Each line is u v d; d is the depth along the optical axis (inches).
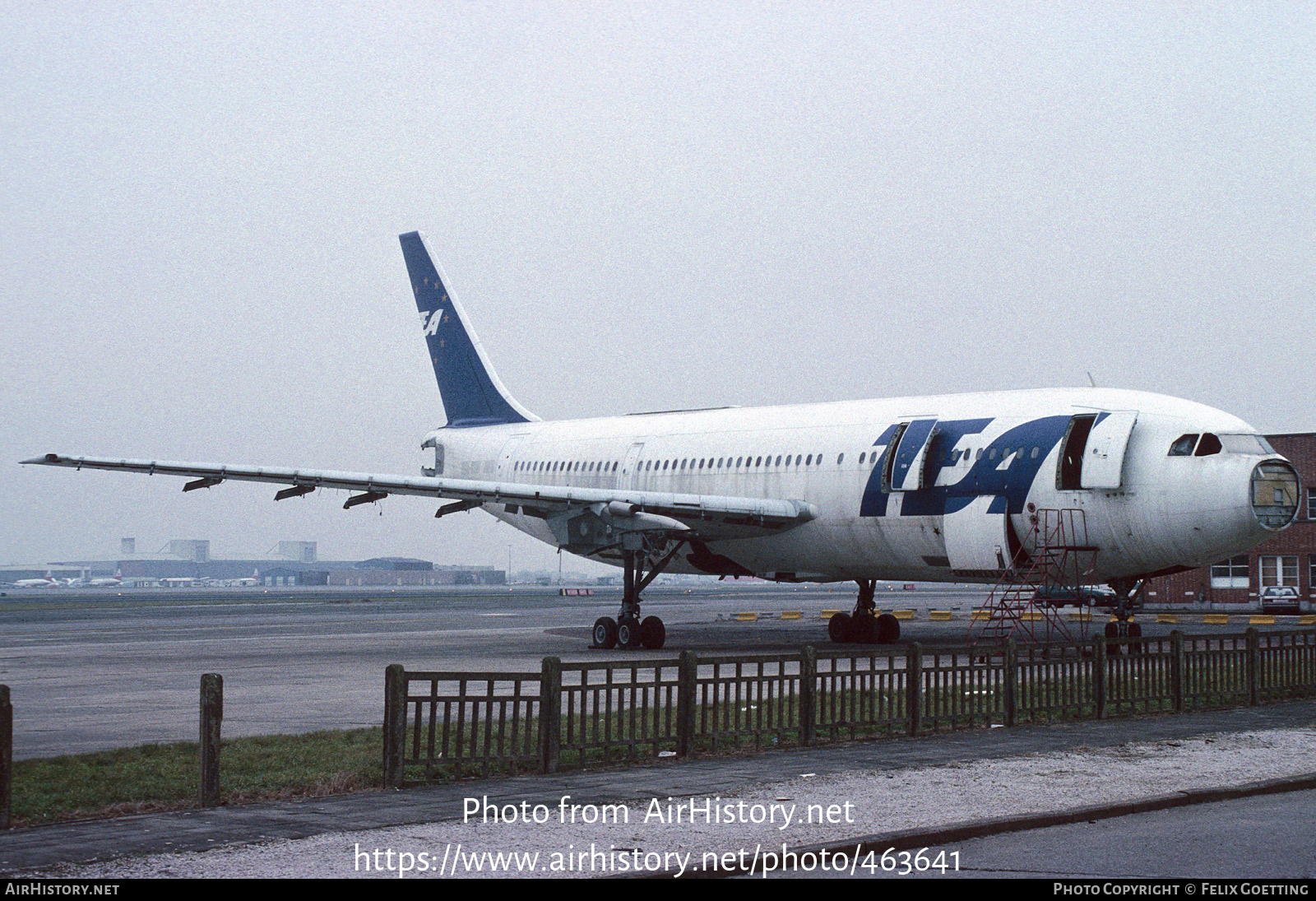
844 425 1437.0
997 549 1247.5
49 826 461.1
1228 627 1909.4
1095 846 441.4
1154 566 1195.3
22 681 1072.2
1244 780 553.6
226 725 780.6
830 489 1413.6
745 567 1587.1
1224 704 875.4
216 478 1379.2
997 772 576.4
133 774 579.2
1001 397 1325.0
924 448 1315.2
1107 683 808.3
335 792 530.3
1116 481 1167.0
